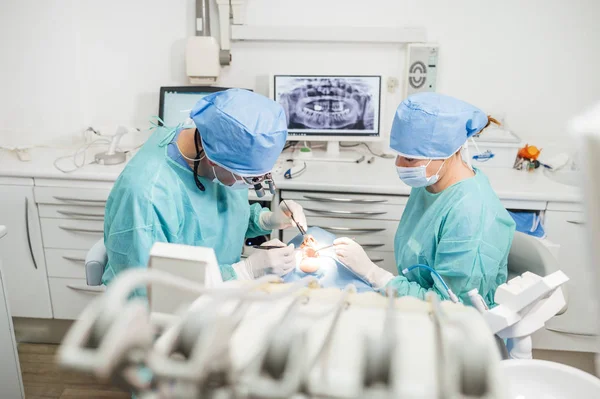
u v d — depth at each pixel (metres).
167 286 0.68
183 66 2.77
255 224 1.83
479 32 2.65
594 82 2.68
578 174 0.41
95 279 1.47
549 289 0.90
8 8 2.57
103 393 2.29
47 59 2.66
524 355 0.98
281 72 2.77
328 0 2.64
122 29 2.71
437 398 0.44
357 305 0.63
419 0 2.61
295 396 0.44
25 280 2.57
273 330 0.47
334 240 1.65
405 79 2.73
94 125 2.85
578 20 2.59
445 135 1.47
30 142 2.77
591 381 0.85
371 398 0.42
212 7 2.67
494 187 2.31
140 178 1.35
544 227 2.32
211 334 0.43
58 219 2.47
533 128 2.79
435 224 1.52
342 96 2.59
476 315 0.59
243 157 1.29
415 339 0.54
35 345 2.66
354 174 2.46
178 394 0.42
